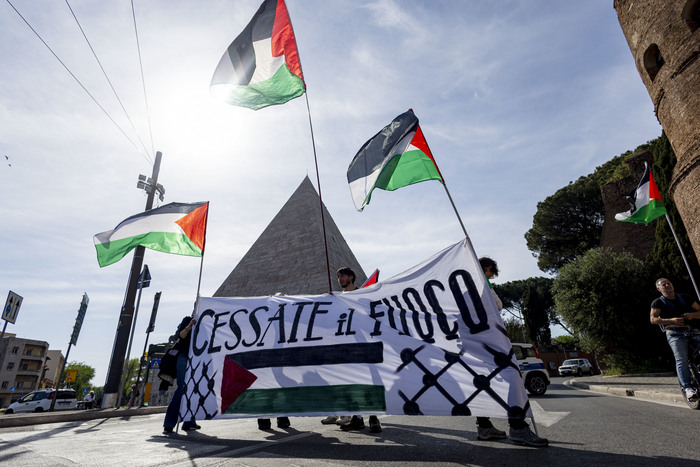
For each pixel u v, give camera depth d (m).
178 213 5.65
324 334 3.45
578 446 2.59
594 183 30.77
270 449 2.87
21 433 4.27
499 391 2.76
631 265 16.89
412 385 2.96
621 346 16.67
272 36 6.02
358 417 4.10
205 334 3.97
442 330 3.09
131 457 2.60
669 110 11.33
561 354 35.75
